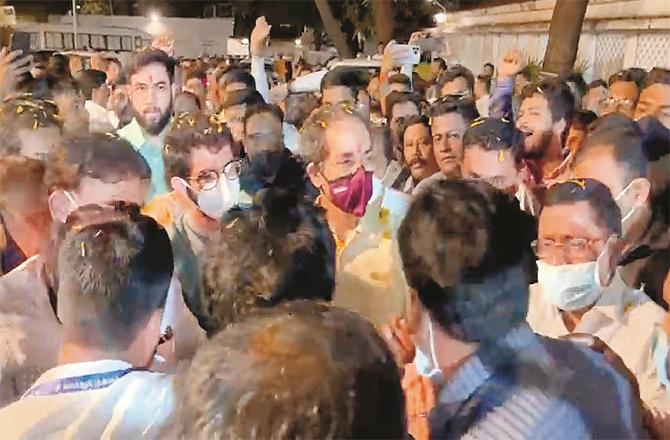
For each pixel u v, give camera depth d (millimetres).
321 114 2078
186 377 1078
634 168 1982
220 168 2066
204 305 1463
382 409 988
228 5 24391
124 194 1855
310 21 24344
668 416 1561
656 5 8102
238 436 954
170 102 2803
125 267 1340
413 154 2762
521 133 2188
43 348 1626
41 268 1662
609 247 1708
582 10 6418
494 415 1302
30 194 1820
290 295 1419
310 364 986
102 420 1253
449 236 1361
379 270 1885
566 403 1304
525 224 1424
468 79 4828
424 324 1406
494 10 15039
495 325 1356
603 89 3850
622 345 1708
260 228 1462
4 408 1317
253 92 3205
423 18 20219
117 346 1344
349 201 1985
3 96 3623
